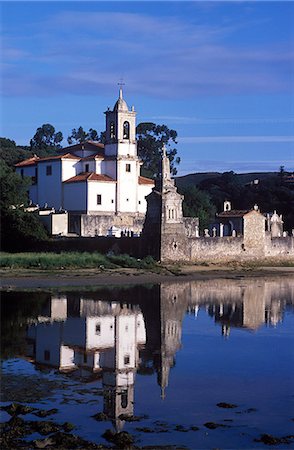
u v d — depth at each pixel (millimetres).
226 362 42062
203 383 36781
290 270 115688
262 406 32500
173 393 34781
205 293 80688
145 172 195000
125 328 54531
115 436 28016
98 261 105812
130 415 30984
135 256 114938
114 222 131375
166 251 111938
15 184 126875
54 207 139875
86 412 31453
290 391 35125
